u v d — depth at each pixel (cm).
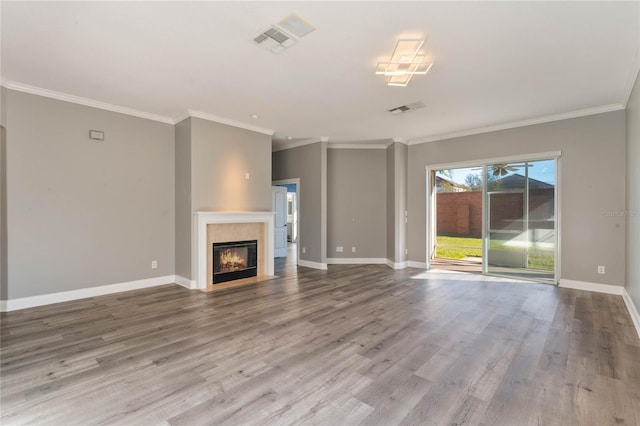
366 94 405
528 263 536
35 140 388
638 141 326
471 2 226
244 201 551
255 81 366
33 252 388
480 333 309
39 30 262
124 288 466
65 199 411
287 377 229
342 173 716
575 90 389
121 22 251
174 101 435
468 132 586
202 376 230
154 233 497
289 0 225
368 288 489
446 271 623
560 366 243
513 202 548
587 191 466
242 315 364
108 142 448
